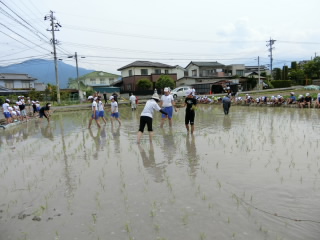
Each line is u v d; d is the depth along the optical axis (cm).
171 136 867
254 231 296
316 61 4862
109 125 1259
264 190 400
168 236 292
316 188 403
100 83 5303
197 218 326
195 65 5044
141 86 4091
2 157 697
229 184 427
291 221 313
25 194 427
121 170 524
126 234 299
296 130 898
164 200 378
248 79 4544
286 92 3397
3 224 335
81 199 395
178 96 3206
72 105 2930
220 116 1454
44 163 609
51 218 343
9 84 4659
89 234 303
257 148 661
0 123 1522
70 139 914
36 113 1956
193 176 470
